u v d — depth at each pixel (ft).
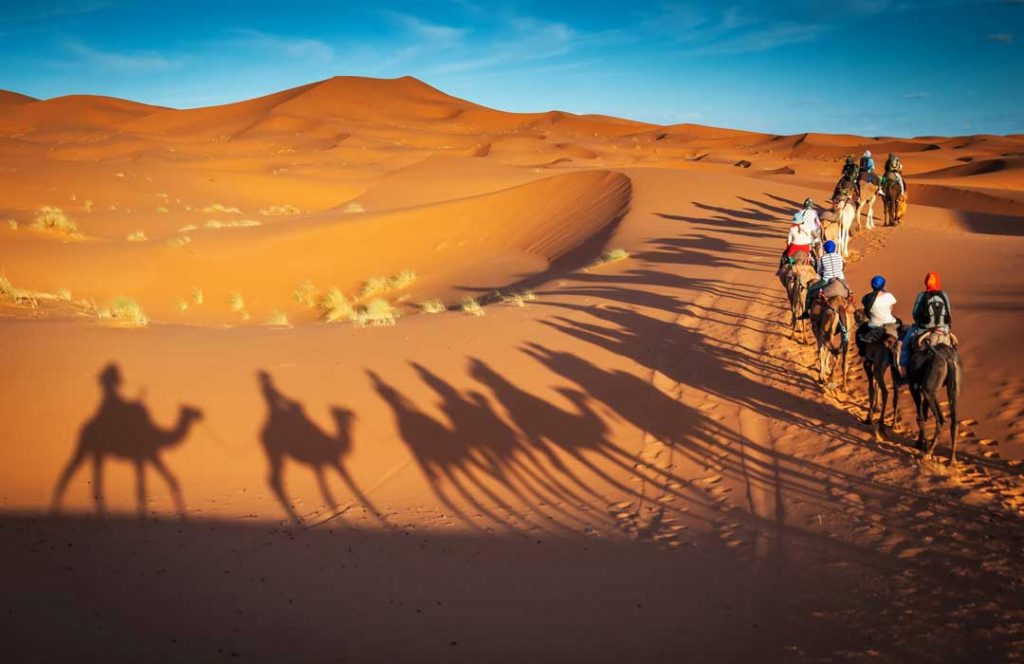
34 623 21.50
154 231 125.49
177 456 35.35
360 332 55.88
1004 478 30.09
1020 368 38.78
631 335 54.29
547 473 35.63
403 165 308.40
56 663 19.48
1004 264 61.52
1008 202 162.09
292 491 33.53
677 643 21.21
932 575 23.77
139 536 28.68
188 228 123.75
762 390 43.70
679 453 36.91
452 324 58.44
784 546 27.20
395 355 49.11
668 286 69.87
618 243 96.32
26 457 34.01
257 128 465.06
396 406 41.50
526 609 23.72
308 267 105.50
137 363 44.06
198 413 38.93
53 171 176.76
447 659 20.68
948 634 20.40
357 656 20.84
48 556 26.35
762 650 20.51
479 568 26.86
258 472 34.83
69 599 23.29
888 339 35.06
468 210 131.13
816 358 48.57
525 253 112.16
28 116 496.23
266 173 247.29
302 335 54.65
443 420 40.32
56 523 29.22
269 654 20.81
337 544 28.86
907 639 20.35
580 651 21.02
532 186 139.64
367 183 234.17
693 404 42.22
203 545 28.27
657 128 625.00
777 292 65.57
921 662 19.21
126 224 127.34
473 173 227.40
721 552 27.27
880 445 35.09
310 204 203.82
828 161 389.19
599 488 34.14
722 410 41.19
